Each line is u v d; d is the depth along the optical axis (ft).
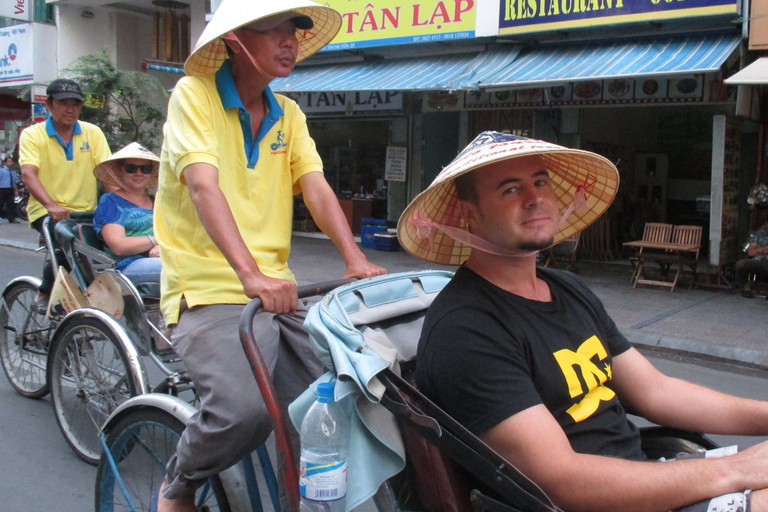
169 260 7.72
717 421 6.83
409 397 5.72
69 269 14.11
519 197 6.05
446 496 5.57
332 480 5.54
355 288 6.60
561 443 5.35
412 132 39.42
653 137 41.39
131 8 49.32
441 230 6.48
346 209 44.01
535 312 6.13
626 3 27.35
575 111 34.40
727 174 29.04
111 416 8.37
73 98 15.35
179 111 7.22
